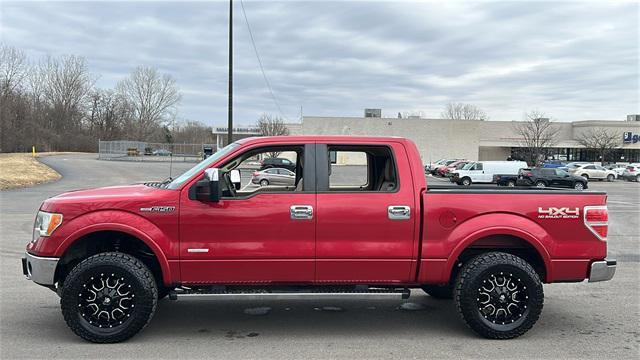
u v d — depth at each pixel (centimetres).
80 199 470
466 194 488
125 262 463
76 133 8644
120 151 5978
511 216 489
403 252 479
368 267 479
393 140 501
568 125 7088
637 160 6838
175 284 472
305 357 436
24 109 7319
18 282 696
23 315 550
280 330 513
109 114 9462
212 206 468
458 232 482
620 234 1243
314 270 476
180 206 466
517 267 478
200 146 6100
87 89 9088
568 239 493
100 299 465
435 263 481
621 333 508
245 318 555
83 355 436
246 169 977
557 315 570
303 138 497
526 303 482
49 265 460
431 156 6550
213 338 486
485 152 7100
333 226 474
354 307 603
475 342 478
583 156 7069
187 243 467
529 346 467
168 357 433
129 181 3086
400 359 432
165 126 10219
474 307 479
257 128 6138
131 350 450
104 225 459
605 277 496
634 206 2055
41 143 7575
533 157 6328
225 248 468
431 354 445
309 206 472
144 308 464
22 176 2959
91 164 4547
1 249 944
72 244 480
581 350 457
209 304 611
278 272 474
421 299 643
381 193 483
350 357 437
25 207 1692
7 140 6850
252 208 469
